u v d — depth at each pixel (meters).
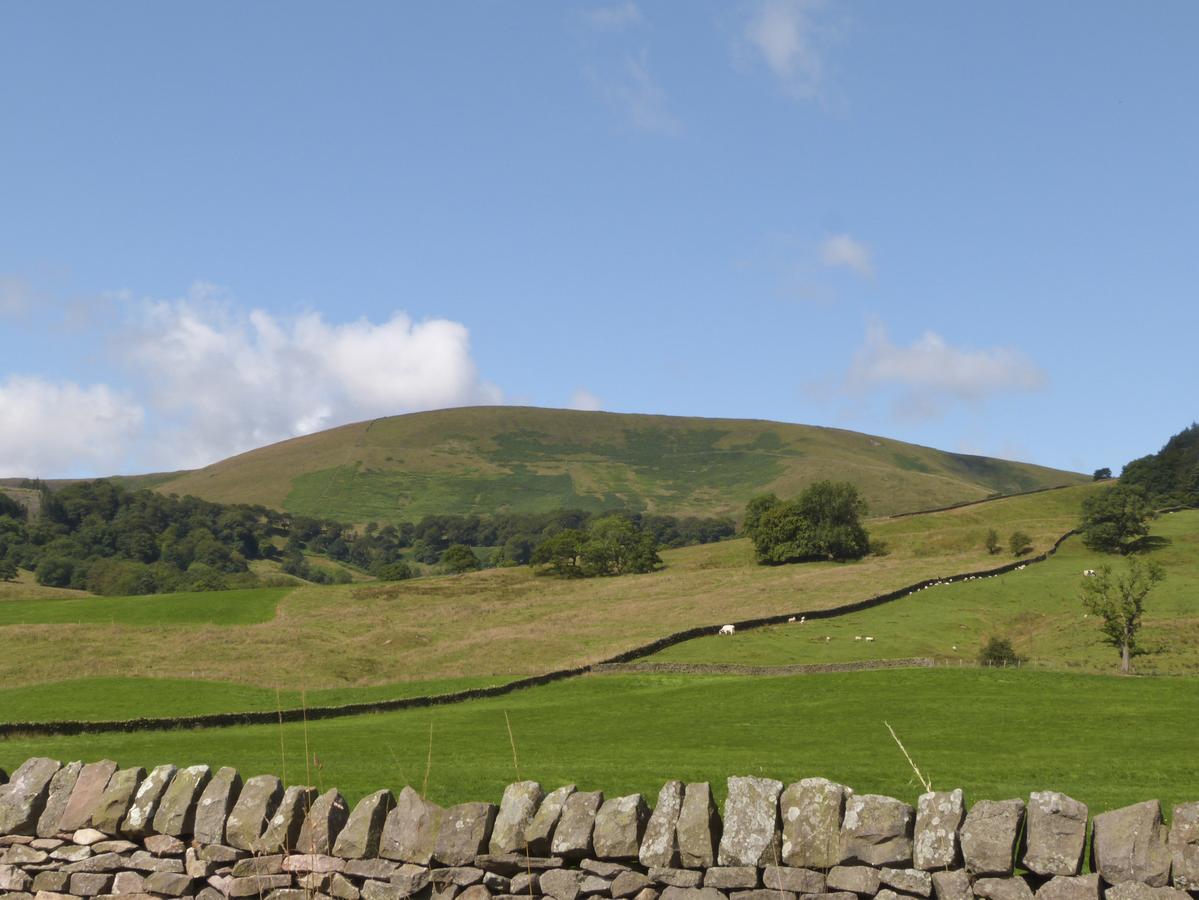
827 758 31.98
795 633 90.56
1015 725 42.78
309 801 9.43
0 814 9.91
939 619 96.62
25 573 184.12
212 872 9.34
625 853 8.65
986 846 7.88
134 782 9.85
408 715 55.00
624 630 92.88
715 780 24.47
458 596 127.75
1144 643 83.06
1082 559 132.62
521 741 40.34
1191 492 181.62
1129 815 7.77
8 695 59.22
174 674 70.69
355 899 8.94
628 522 157.62
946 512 189.62
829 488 152.62
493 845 8.86
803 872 8.25
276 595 126.12
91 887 9.53
